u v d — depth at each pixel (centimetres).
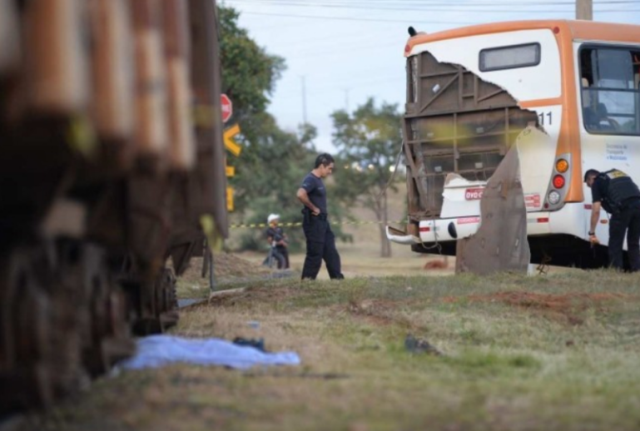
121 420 1838
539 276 4566
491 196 4878
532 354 2931
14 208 1644
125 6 1538
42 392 1756
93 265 2023
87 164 1541
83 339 1994
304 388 2159
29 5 1309
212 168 2478
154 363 2377
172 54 1798
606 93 5094
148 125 1596
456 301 3841
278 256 7975
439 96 5206
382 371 2516
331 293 4094
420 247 5350
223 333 3025
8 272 1661
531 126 5009
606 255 5453
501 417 1930
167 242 2455
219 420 1855
